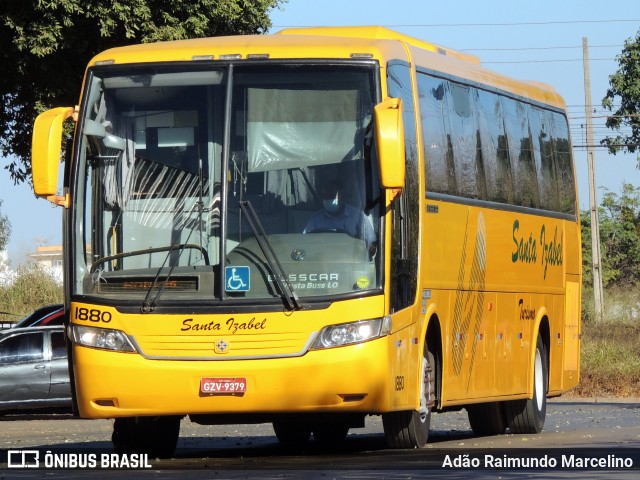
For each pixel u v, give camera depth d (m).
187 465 21.22
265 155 21.23
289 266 20.69
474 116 26.73
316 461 21.44
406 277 21.94
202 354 20.47
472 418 30.06
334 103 21.31
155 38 45.78
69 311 21.25
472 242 25.95
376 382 20.52
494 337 27.30
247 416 21.52
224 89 21.48
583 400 48.94
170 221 21.25
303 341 20.38
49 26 44.34
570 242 32.94
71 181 21.61
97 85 21.91
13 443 31.03
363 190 20.98
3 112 48.34
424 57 24.48
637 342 61.59
